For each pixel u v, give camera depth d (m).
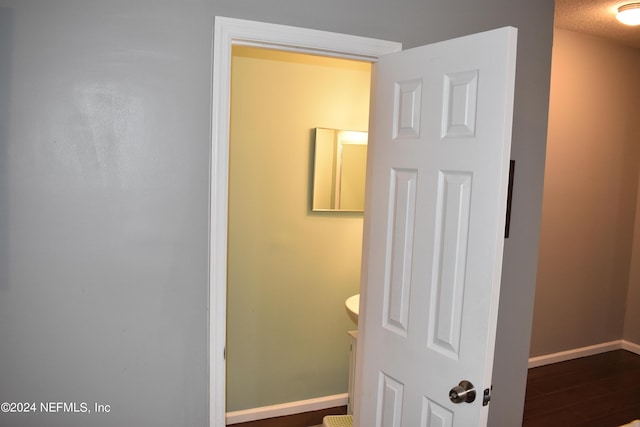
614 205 4.20
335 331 3.17
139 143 1.64
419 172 1.71
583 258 4.10
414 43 2.03
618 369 3.95
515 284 2.48
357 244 3.16
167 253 1.71
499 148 1.44
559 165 3.85
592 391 3.52
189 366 1.78
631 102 4.16
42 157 1.54
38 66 1.51
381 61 1.89
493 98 1.46
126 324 1.68
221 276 1.77
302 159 2.95
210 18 1.68
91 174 1.60
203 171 1.73
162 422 1.76
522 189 2.45
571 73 3.79
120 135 1.62
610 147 4.10
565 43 3.72
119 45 1.59
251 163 2.83
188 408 1.79
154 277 1.70
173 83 1.66
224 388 1.82
